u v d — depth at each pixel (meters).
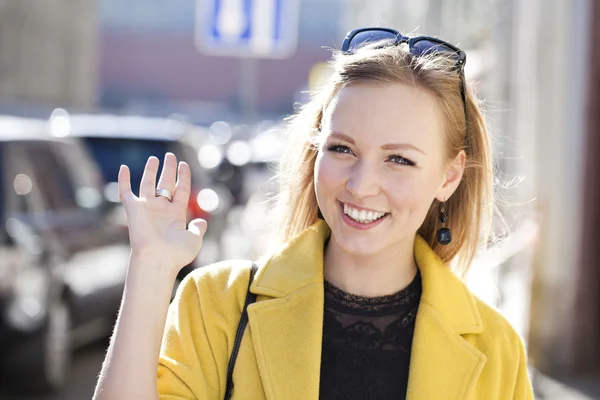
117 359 2.03
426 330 2.27
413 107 2.17
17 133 6.51
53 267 6.15
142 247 2.10
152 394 2.03
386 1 20.00
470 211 2.48
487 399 2.28
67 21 31.67
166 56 52.84
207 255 8.31
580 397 6.41
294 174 2.48
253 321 2.24
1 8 25.98
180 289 2.33
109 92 52.94
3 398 6.17
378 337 2.28
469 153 2.40
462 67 2.29
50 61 29.95
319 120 2.42
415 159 2.16
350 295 2.30
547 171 6.88
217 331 2.27
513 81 9.92
